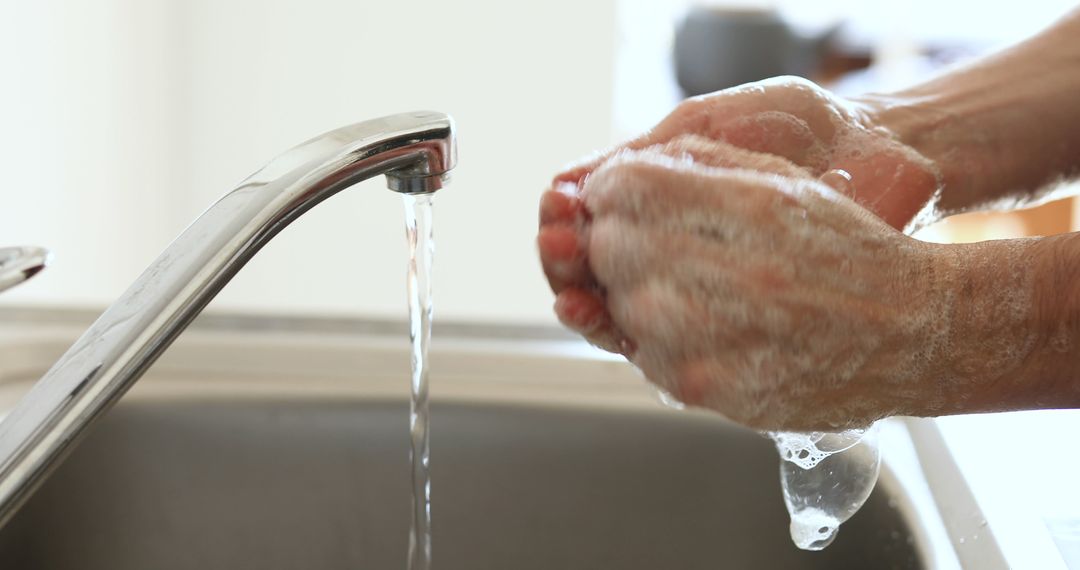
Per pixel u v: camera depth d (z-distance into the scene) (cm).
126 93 274
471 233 349
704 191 82
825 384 85
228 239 84
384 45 332
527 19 333
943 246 88
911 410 88
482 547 120
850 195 103
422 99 337
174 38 314
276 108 332
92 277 254
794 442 96
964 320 86
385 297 347
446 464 120
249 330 128
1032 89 110
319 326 129
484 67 336
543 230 87
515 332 130
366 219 340
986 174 109
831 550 111
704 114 103
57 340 121
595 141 344
